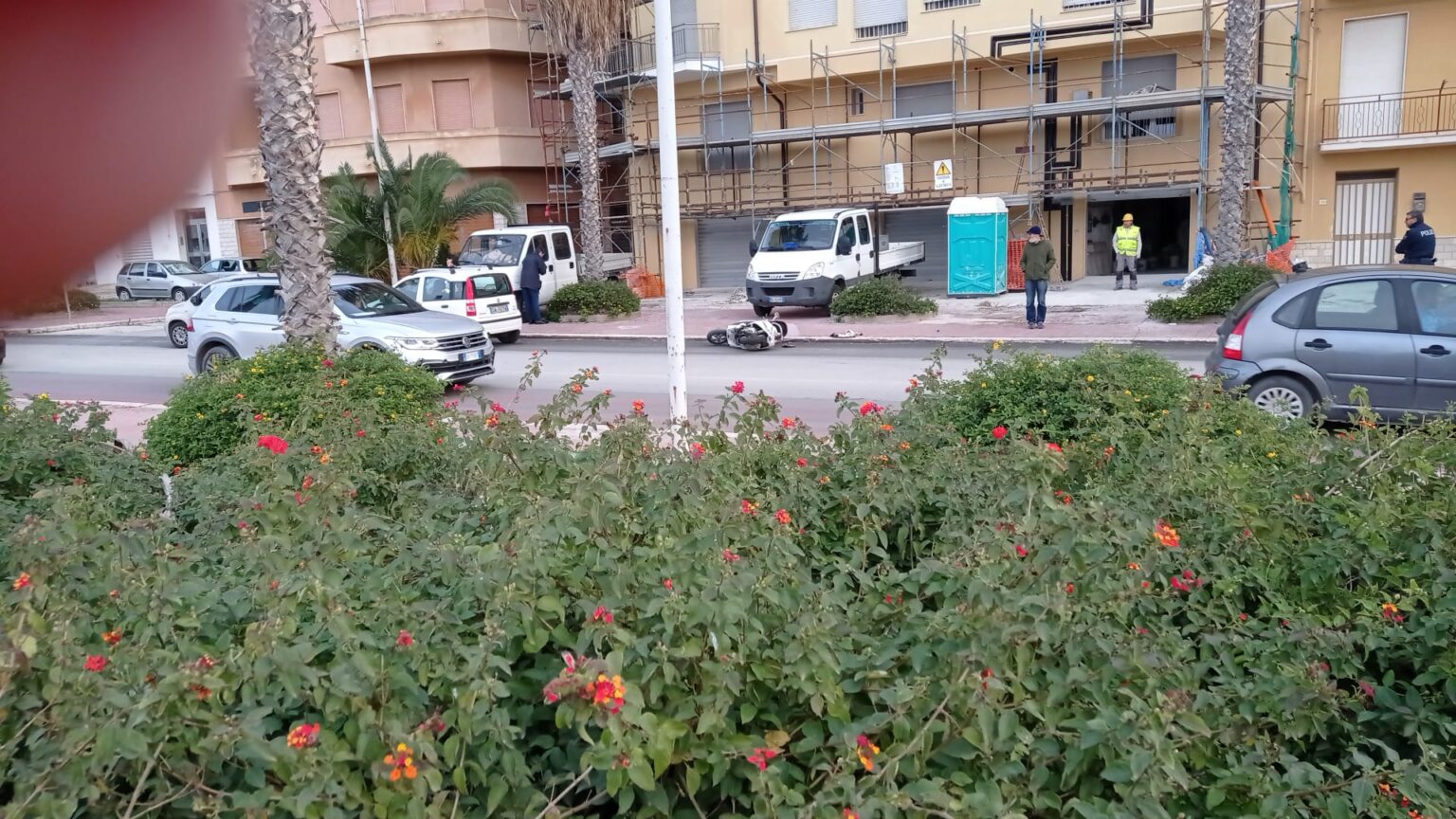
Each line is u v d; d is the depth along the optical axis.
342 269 26.84
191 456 8.88
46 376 19.08
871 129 28.12
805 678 3.25
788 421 6.32
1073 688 3.36
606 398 6.16
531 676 3.40
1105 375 7.91
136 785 2.78
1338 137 24.34
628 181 32.78
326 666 3.30
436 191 26.39
